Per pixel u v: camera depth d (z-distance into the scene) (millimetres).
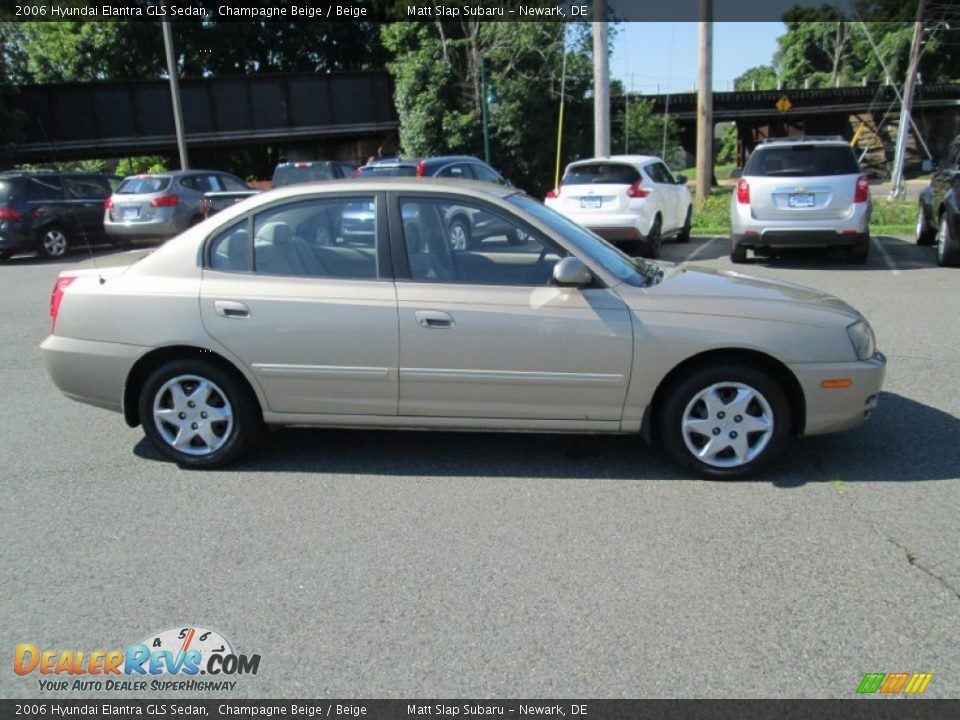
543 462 4957
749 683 2893
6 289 12539
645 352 4480
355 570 3709
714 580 3555
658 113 45188
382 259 4695
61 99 32219
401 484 4672
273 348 4695
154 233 16625
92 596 3543
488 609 3369
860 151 50156
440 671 2990
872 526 4027
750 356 4551
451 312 4559
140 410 4918
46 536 4109
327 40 47094
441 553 3848
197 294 4754
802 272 11688
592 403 4598
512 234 4664
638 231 13023
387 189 4762
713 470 4590
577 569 3670
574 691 2869
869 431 5344
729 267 12336
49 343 4984
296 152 46656
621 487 4562
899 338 7793
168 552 3920
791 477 4641
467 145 34250
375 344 4621
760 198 11875
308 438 5453
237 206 4883
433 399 4684
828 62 73188
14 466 5070
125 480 4816
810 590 3463
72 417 6059
